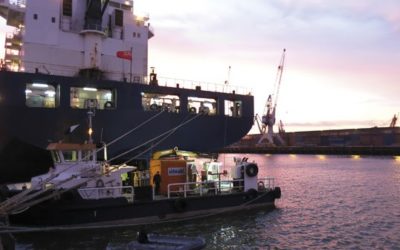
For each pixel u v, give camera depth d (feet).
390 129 526.16
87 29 116.98
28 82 93.61
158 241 33.37
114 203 62.23
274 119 609.01
